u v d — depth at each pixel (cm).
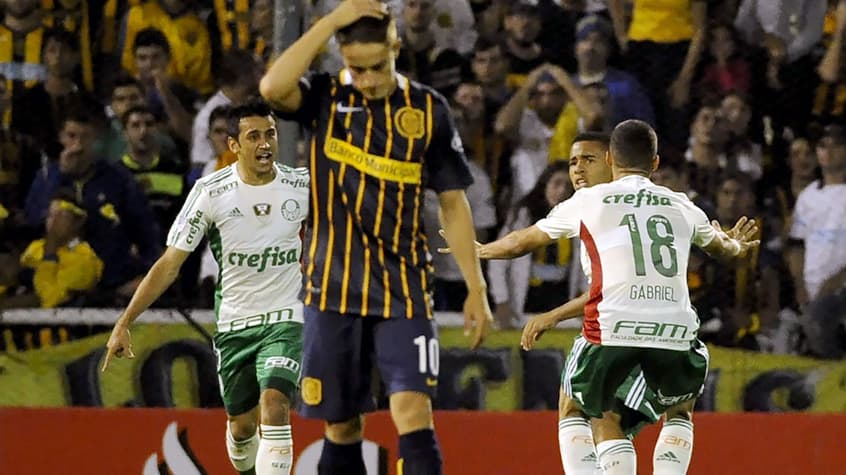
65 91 2902
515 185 2903
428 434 1510
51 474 2522
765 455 2583
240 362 2214
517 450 2553
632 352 1784
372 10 1479
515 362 2739
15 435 2530
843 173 2941
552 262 2819
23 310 2733
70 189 2838
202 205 2148
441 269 2803
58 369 2706
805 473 2584
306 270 1559
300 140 2766
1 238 2802
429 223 2803
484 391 2727
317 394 1558
